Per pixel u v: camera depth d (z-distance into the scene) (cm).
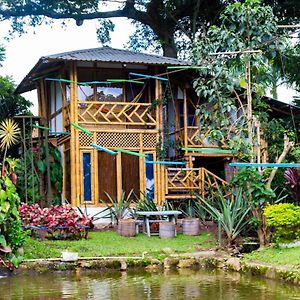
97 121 1598
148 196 1595
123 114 1639
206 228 1430
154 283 925
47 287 895
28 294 840
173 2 2344
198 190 1606
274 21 1218
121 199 1505
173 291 852
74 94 1575
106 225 1521
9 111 2184
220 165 1845
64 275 1012
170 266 1074
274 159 1387
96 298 805
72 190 1549
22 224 1204
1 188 1008
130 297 809
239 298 790
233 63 1223
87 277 991
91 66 1683
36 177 1664
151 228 1427
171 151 1758
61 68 1681
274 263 957
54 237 1254
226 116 1347
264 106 1270
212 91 1273
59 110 1767
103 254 1098
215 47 1266
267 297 789
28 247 1097
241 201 1170
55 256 1072
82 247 1155
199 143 1662
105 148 1545
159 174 1609
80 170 1558
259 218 1111
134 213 1432
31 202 1608
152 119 1642
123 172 1605
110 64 1666
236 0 2248
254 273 966
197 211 1503
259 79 1229
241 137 1158
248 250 1138
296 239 1045
